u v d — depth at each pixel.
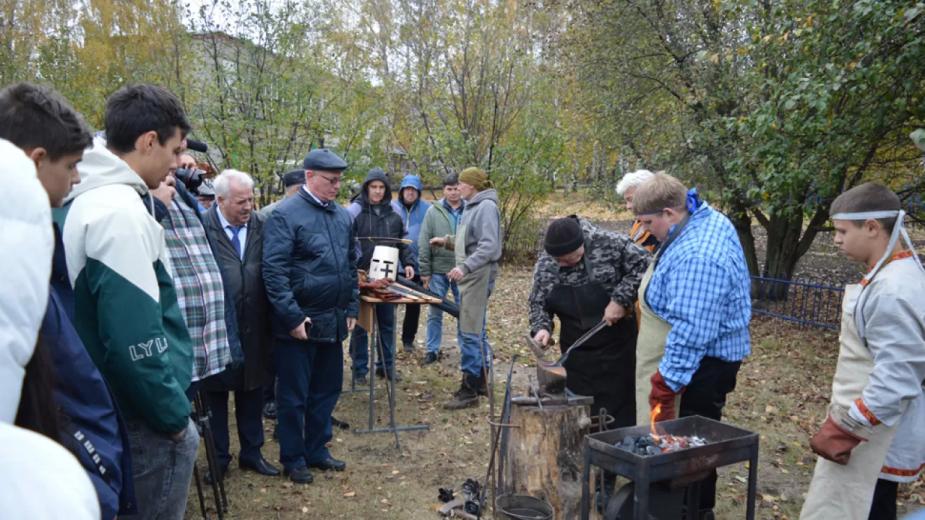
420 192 7.67
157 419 2.13
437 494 4.12
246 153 12.11
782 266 10.01
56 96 1.72
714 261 2.90
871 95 6.26
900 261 2.54
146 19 13.83
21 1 18.22
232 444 4.85
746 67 8.62
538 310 3.90
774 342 8.08
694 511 2.71
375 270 4.84
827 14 5.99
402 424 5.25
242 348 4.03
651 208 3.10
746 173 7.69
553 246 3.61
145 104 2.28
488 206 5.52
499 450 3.46
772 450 4.93
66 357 1.64
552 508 3.02
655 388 2.97
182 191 3.31
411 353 7.30
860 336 2.58
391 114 13.92
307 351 4.14
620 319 3.68
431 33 13.70
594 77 10.94
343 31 15.49
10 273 0.96
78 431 1.64
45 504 0.76
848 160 6.88
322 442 4.39
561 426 3.17
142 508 2.22
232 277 3.99
